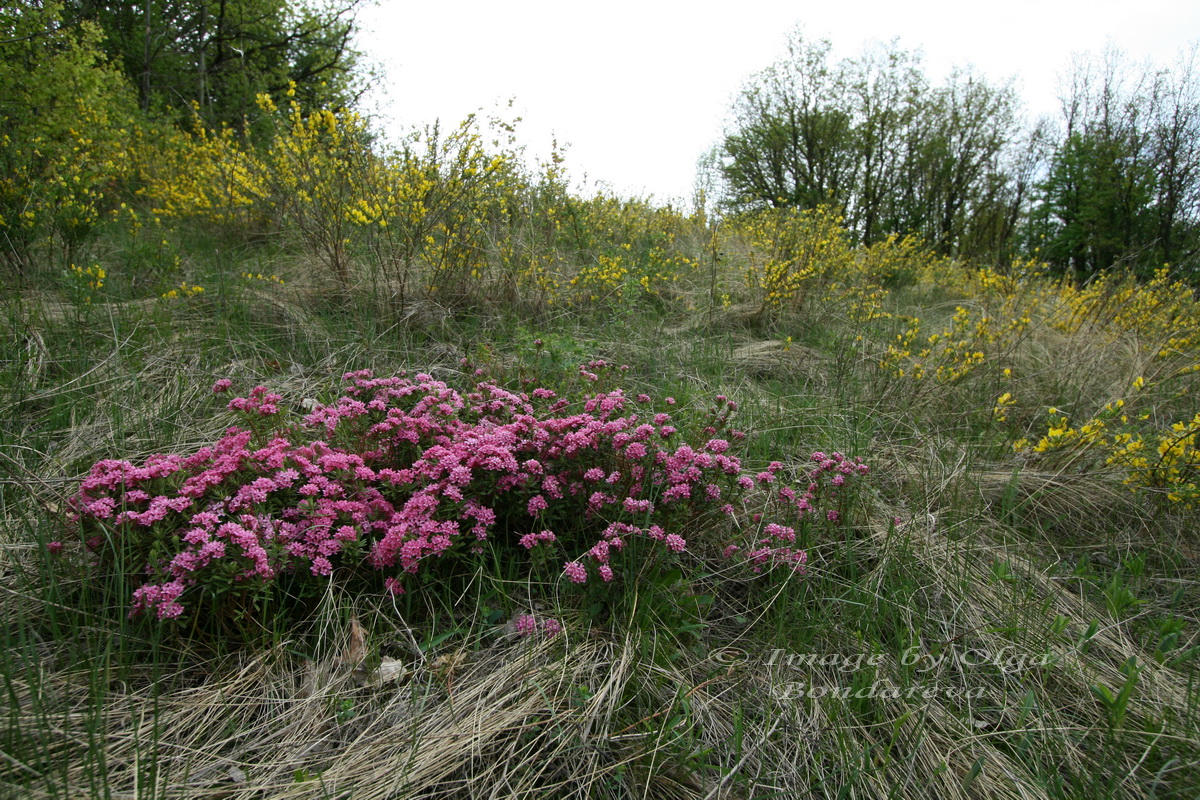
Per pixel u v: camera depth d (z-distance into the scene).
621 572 2.36
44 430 3.11
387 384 3.13
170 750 1.82
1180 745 1.96
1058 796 1.83
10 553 2.30
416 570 2.24
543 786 1.82
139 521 2.08
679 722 1.97
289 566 2.19
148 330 4.17
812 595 2.57
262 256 5.98
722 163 24.62
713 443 2.63
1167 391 4.42
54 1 7.27
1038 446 3.49
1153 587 2.84
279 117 5.04
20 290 4.46
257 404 2.86
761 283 6.06
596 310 5.52
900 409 4.21
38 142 5.15
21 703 1.82
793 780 1.89
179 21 14.95
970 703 2.16
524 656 2.16
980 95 21.89
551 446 2.62
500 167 5.12
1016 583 2.69
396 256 4.89
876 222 22.20
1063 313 6.23
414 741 1.85
